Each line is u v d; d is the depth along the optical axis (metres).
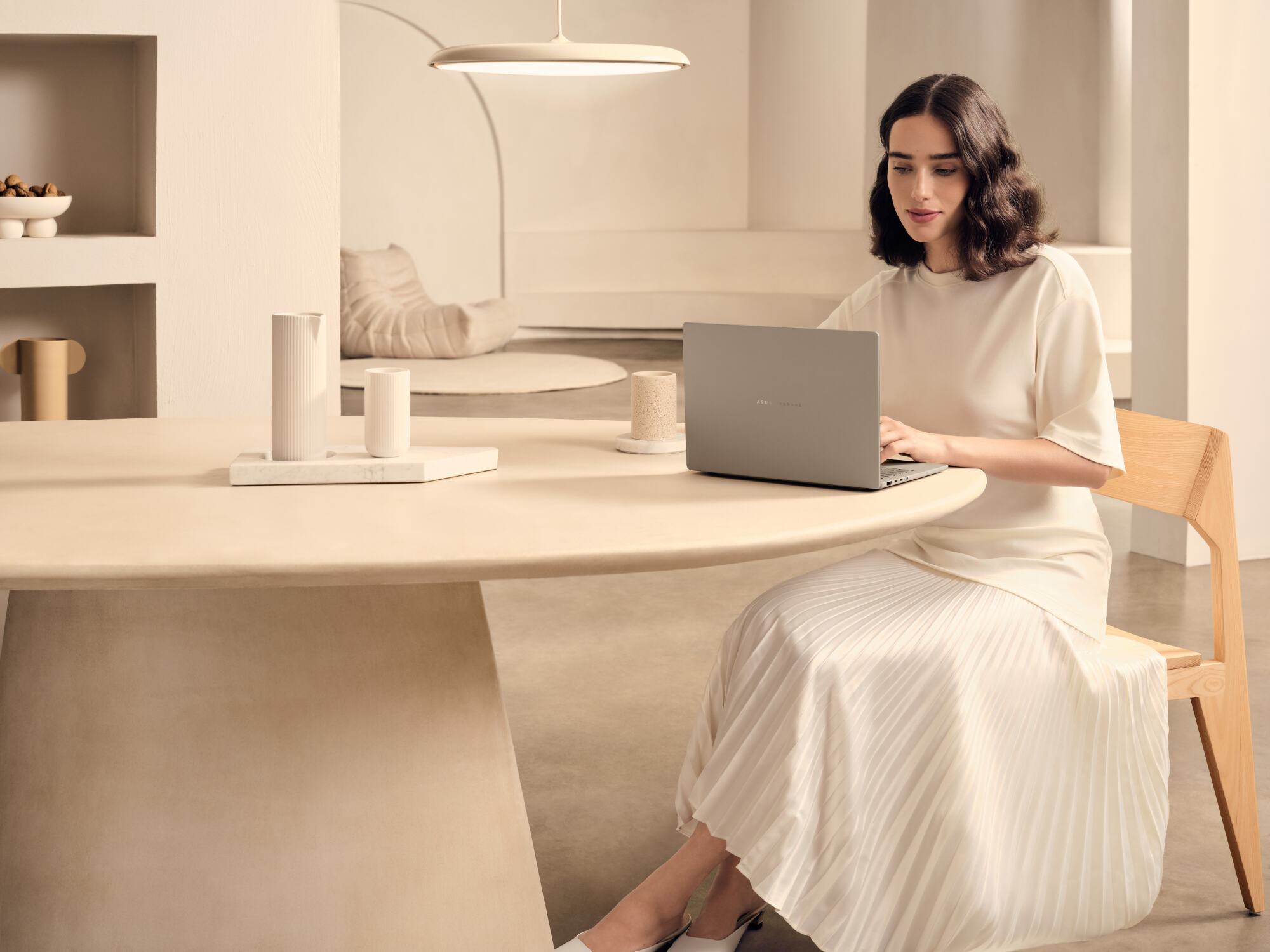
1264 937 2.09
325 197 3.45
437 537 1.45
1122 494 2.15
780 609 1.83
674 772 2.74
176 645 1.76
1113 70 8.41
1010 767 1.84
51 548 1.38
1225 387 4.35
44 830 1.76
